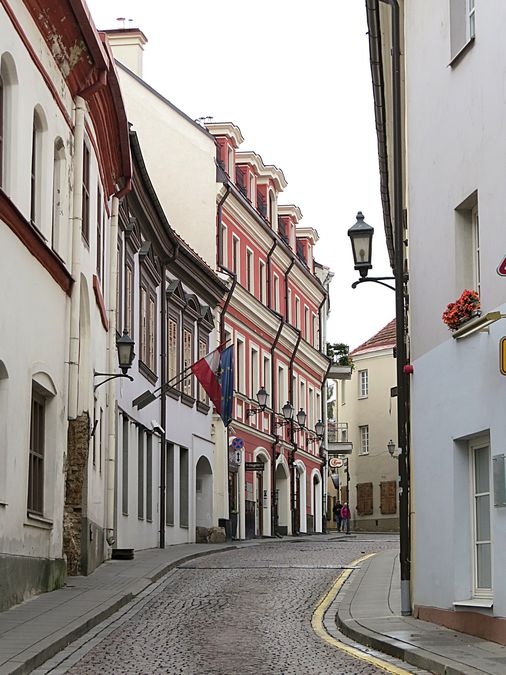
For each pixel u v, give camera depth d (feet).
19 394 50.70
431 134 50.60
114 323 85.20
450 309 45.32
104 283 82.74
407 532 52.42
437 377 48.88
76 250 63.57
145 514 103.60
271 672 36.55
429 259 50.62
